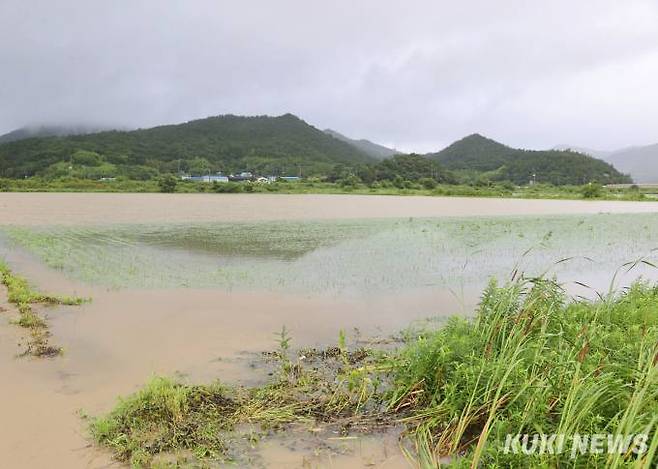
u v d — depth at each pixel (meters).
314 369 6.94
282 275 13.52
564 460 4.30
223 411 5.63
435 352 6.03
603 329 7.18
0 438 5.08
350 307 10.43
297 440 5.13
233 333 8.52
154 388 5.80
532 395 5.04
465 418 4.99
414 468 4.70
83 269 14.07
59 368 6.89
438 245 19.69
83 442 5.04
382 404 5.92
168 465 4.61
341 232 24.20
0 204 42.19
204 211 38.09
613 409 4.91
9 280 11.96
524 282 7.64
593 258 17.16
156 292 11.41
